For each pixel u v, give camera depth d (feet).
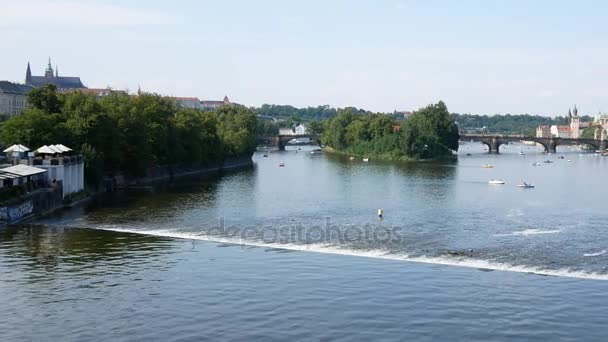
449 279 248.32
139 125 617.62
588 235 336.90
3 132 517.55
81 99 582.35
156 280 248.32
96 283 244.42
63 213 410.31
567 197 521.24
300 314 211.41
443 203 473.67
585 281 245.65
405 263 272.72
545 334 195.11
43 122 520.01
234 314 211.61
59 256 285.43
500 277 251.19
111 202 468.75
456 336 193.47
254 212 421.18
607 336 193.57
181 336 193.88
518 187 605.73
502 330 197.98
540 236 334.03
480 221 385.70
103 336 193.77
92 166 522.88
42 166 440.86
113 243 313.32
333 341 190.08
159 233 340.39
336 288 237.86
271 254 289.94
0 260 278.05
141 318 208.03
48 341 190.08
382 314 211.41
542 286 239.50
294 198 500.33
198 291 234.79
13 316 209.67
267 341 190.19
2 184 381.19
